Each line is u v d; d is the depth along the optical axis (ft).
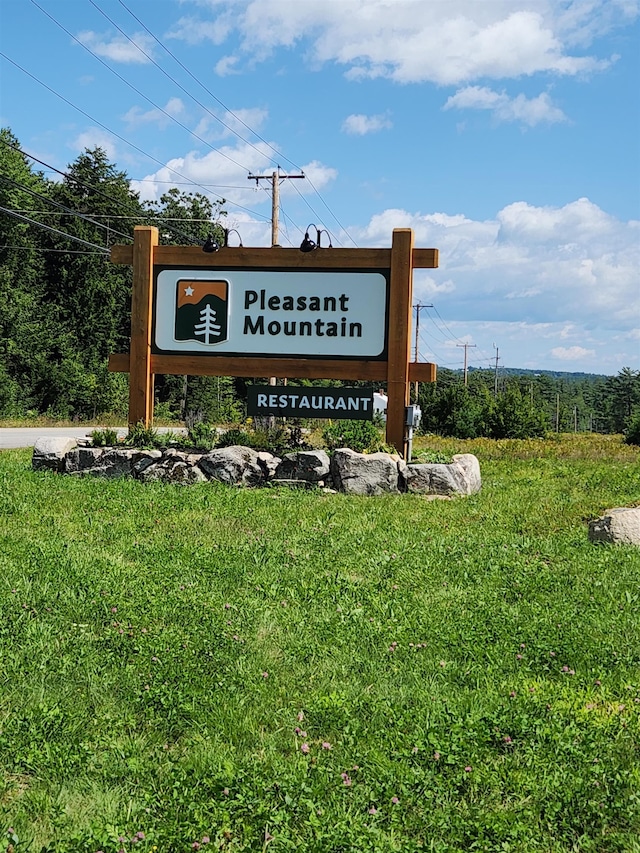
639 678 18.06
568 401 441.27
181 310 50.80
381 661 18.95
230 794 12.89
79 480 45.68
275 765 13.93
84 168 171.63
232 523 34.63
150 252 50.85
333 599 23.54
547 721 15.56
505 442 110.93
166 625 20.86
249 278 50.08
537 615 22.33
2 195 150.20
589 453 86.43
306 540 31.42
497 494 47.19
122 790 13.29
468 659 19.15
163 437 50.90
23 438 96.37
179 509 37.91
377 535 32.86
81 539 30.63
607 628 21.27
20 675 17.19
